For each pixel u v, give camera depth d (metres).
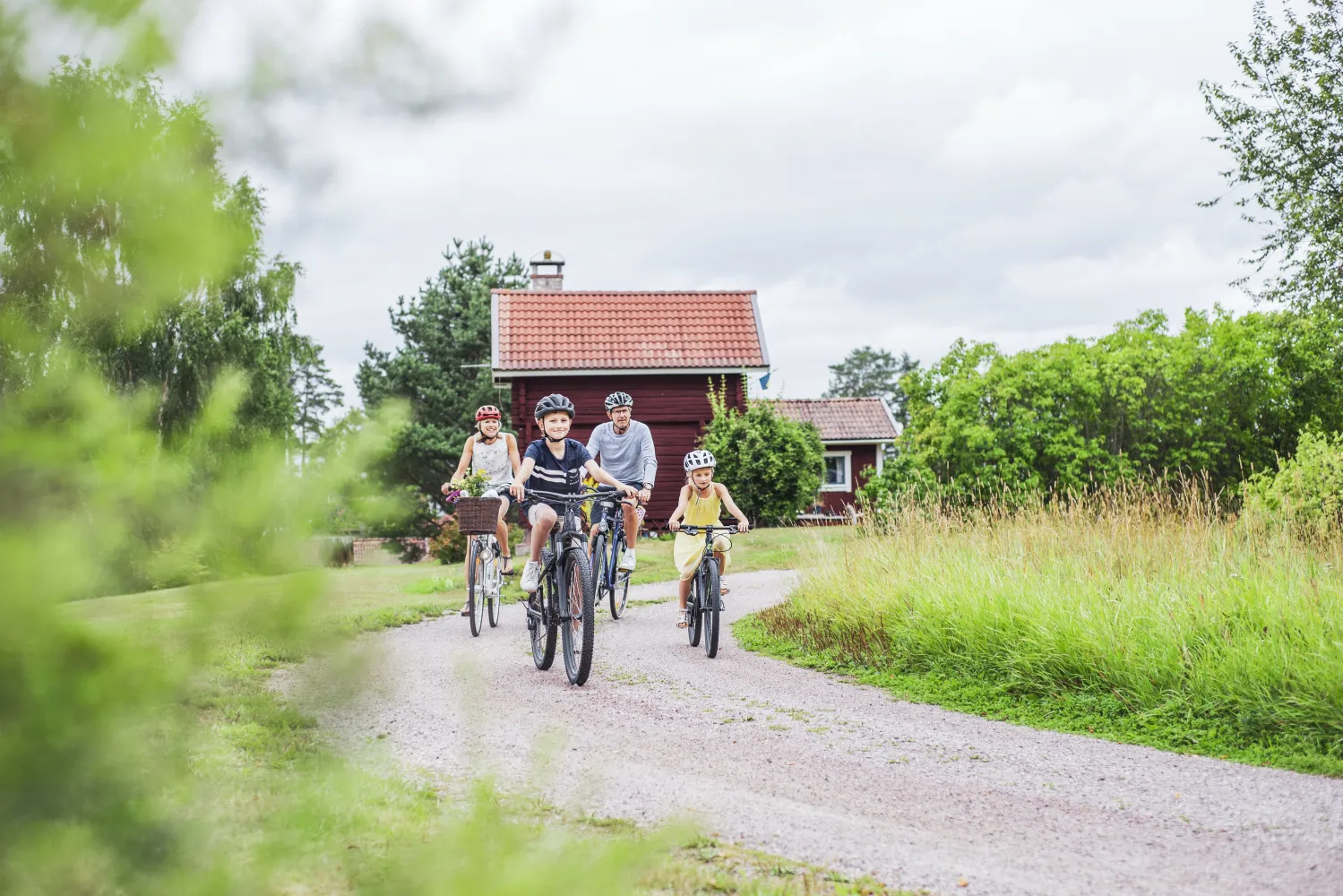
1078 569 8.11
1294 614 6.27
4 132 0.86
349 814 1.14
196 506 0.93
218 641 0.95
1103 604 7.13
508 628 9.73
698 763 4.93
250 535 0.95
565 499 7.32
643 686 6.89
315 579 0.97
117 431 0.92
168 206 0.89
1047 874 3.56
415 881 1.09
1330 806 4.38
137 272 0.90
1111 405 22.86
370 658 1.02
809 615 9.62
